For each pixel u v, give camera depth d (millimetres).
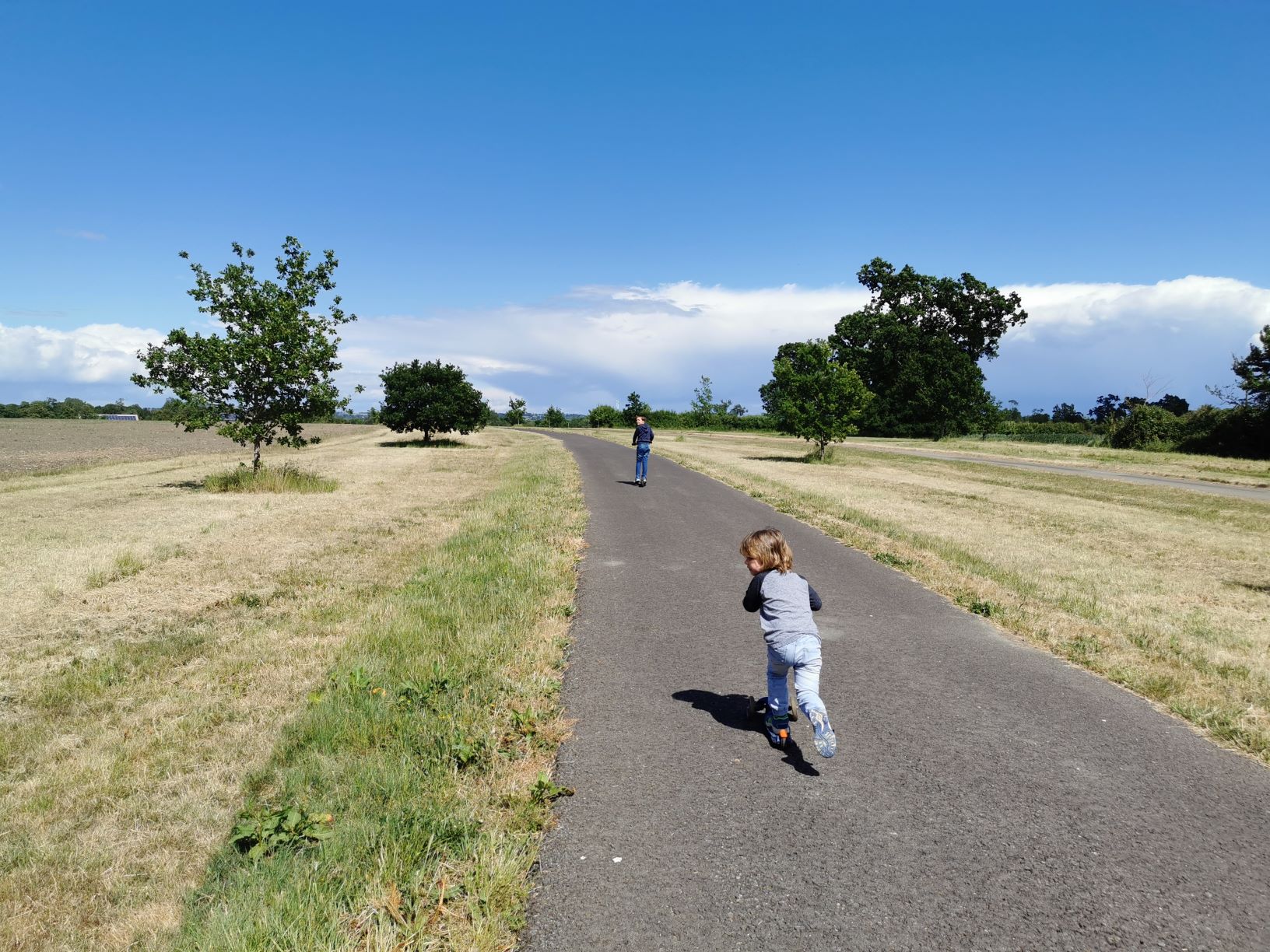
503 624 6484
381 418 41000
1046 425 70500
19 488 17734
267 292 17062
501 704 4820
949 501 17375
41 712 4980
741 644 6168
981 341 75500
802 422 30969
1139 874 3113
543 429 76500
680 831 3404
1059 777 3971
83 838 3490
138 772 4094
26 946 2799
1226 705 4961
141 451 35438
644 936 2705
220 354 16109
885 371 71438
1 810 3742
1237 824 3529
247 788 3889
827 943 2664
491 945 2645
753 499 16234
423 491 17781
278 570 9047
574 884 3016
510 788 3766
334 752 4227
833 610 7285
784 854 3221
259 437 17219
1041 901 2918
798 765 4070
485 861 3094
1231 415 41219
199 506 14352
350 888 2959
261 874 3080
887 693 5160
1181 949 2662
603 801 3666
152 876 3197
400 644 5996
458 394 40906
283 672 5594
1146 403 49000
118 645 6320
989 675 5555
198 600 7734
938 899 2924
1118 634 6648
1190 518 16250
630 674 5445
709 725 4582
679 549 10211
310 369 17062
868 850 3260
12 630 6684
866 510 14703
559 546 10117
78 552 9789
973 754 4238
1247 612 7879
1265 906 2916
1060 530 13352
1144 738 4496
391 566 9312
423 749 4199
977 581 8547
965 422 68562
